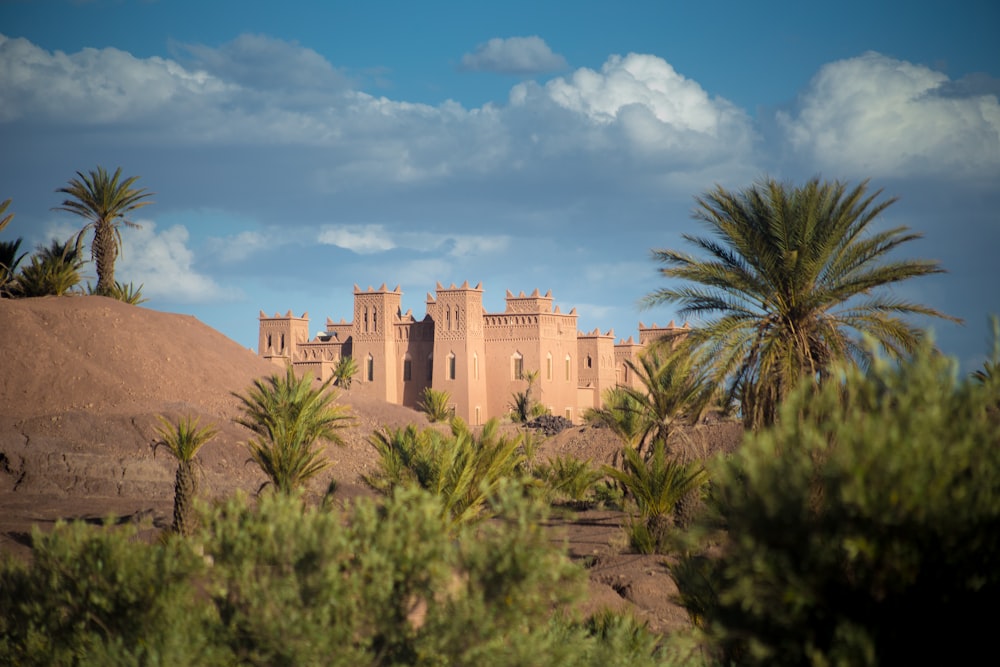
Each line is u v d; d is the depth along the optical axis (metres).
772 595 16.50
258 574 22.67
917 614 16.08
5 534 54.28
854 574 16.45
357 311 199.00
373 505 24.05
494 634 21.78
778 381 51.53
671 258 53.84
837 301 50.97
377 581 21.98
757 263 52.28
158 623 23.45
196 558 24.14
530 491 59.56
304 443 58.53
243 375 106.12
